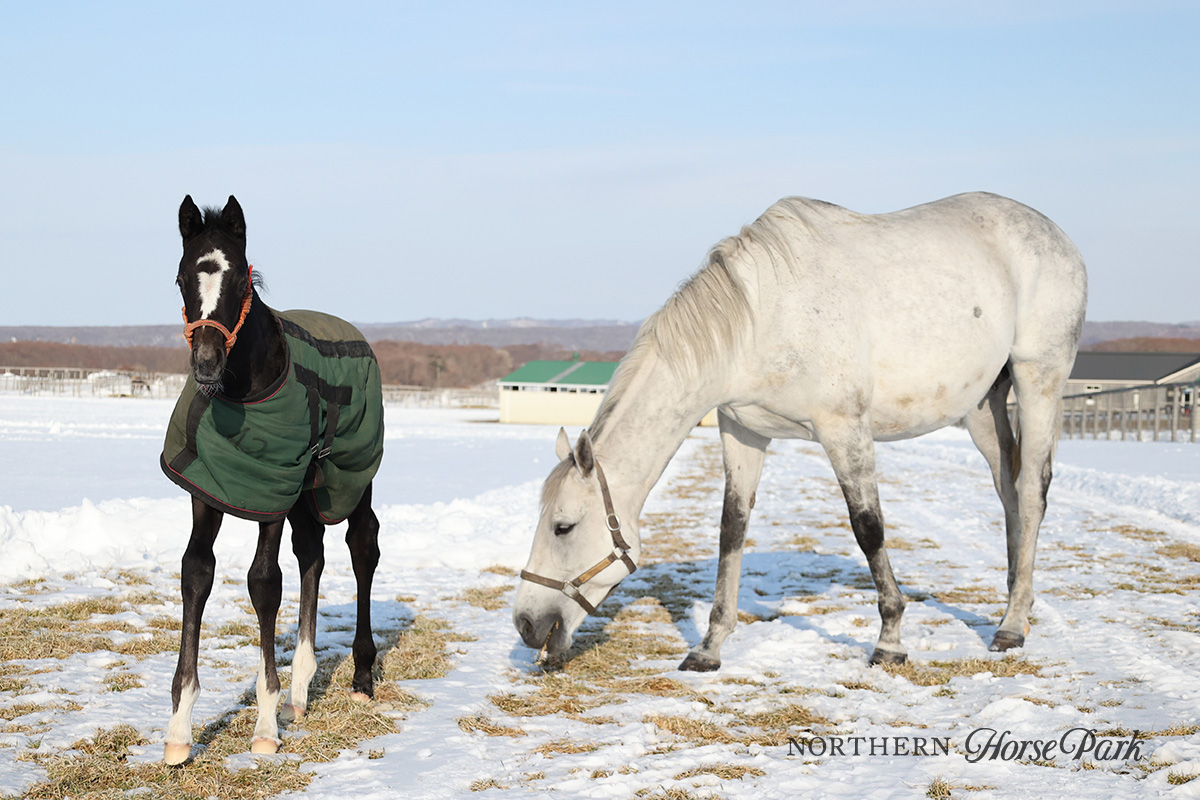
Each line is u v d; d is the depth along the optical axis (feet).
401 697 13.14
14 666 14.19
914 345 14.87
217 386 9.77
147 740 11.08
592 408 147.54
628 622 18.62
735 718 12.42
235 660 15.03
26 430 74.64
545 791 9.74
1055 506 39.04
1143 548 27.63
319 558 12.59
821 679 14.30
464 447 74.54
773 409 14.90
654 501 41.16
